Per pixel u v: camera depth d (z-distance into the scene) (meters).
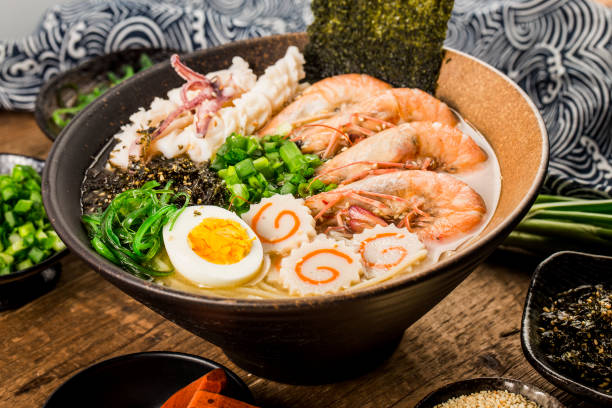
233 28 0.72
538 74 0.65
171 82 0.57
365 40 0.57
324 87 0.57
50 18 0.74
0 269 0.54
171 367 0.48
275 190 0.51
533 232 0.54
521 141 0.50
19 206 0.56
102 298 0.55
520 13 0.65
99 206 0.50
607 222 0.52
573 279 0.50
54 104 0.68
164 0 0.77
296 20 0.73
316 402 0.49
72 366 0.51
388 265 0.47
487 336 0.51
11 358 0.52
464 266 0.42
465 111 0.55
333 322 0.41
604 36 0.63
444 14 0.54
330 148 0.54
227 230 0.47
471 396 0.46
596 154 0.62
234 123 0.54
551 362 0.46
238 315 0.41
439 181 0.50
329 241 0.47
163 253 0.48
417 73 0.57
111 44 0.74
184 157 0.54
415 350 0.51
